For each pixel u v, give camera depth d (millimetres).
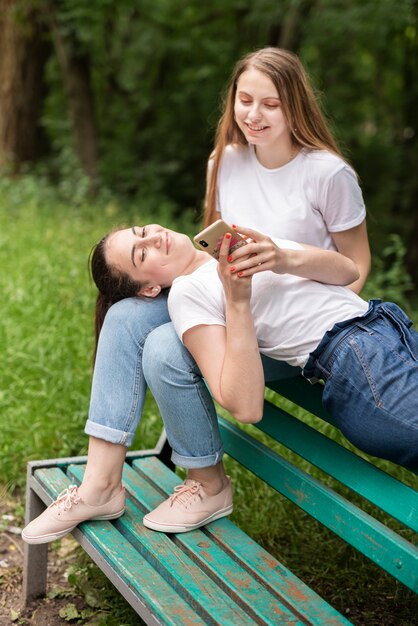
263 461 2725
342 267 2490
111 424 2582
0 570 3236
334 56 14211
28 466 2992
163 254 2602
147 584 2311
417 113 13969
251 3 12758
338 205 2748
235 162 2912
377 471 2332
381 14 11039
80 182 10438
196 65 15055
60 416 4059
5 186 10422
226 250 2270
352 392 2291
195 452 2580
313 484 2496
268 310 2475
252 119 2689
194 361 2512
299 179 2756
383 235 13016
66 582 3154
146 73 15289
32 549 2979
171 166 14195
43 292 5551
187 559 2430
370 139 15492
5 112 12227
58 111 14906
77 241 7348
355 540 2291
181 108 14883
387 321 2402
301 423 2676
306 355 2451
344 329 2354
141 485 2924
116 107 15359
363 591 3059
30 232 7551
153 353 2506
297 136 2729
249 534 3328
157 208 12469
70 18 11703
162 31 14664
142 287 2633
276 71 2668
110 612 2947
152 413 4199
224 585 2301
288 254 2373
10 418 4059
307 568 3162
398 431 2221
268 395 4254
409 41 12930
